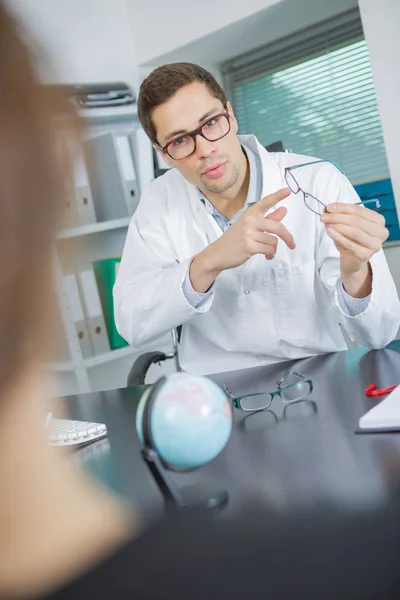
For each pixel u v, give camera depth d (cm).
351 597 47
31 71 19
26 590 24
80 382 301
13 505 24
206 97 166
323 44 324
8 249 18
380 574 50
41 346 21
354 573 51
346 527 61
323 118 335
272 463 85
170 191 196
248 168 186
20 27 19
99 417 135
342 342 187
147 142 325
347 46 317
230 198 182
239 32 318
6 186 18
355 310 154
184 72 166
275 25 315
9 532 24
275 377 139
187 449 71
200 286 160
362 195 317
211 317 187
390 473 74
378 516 62
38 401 23
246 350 183
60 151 19
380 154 318
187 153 169
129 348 321
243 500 72
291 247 148
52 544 25
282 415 109
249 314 181
